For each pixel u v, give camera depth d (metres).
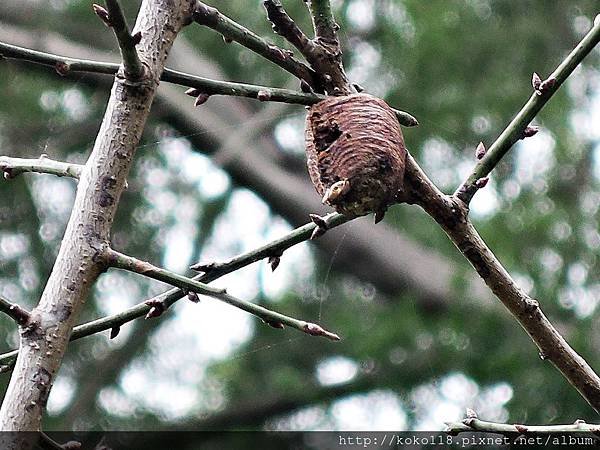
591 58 12.11
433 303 12.13
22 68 11.87
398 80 12.34
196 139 12.32
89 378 12.87
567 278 11.27
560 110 11.67
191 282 3.22
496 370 11.11
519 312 3.69
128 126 3.18
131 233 12.88
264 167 12.53
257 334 13.46
